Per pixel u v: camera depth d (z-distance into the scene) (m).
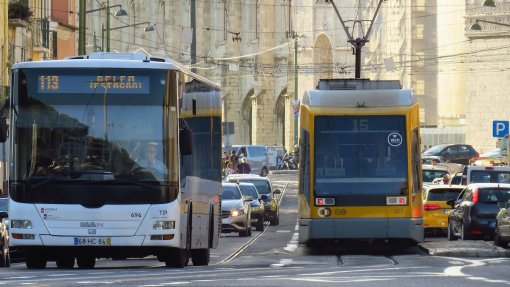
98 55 45.28
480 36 161.62
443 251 55.41
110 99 43.50
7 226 52.53
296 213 116.94
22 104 43.66
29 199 43.16
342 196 57.44
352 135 57.94
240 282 33.81
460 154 154.88
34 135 43.44
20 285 32.88
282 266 46.62
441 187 76.50
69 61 43.78
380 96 58.38
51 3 132.62
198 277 36.88
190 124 45.91
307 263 49.66
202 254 49.91
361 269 42.09
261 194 99.81
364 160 57.72
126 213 42.94
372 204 57.28
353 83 59.31
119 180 43.03
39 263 45.53
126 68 43.59
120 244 42.94
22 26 106.31
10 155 43.62
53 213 43.00
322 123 58.19
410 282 34.00
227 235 85.44
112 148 43.22
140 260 57.44
